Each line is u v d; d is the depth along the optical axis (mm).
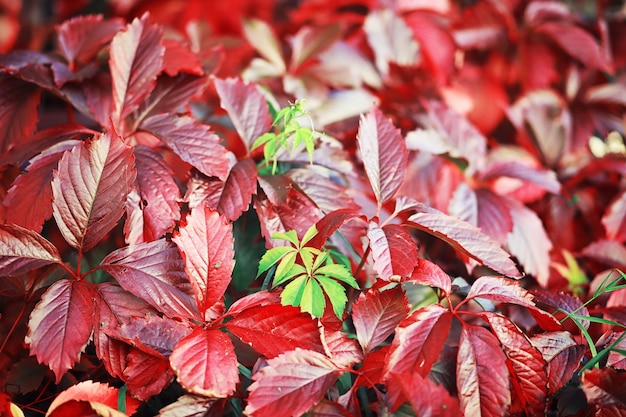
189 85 901
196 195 840
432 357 754
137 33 885
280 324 782
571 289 974
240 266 927
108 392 771
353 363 789
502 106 1185
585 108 1195
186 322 791
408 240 792
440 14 1236
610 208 1033
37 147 860
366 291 810
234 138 1029
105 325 786
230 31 1463
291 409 738
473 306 932
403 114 1097
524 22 1260
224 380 742
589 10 1448
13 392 830
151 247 807
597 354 802
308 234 805
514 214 972
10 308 873
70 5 1564
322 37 1137
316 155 890
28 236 787
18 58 920
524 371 779
